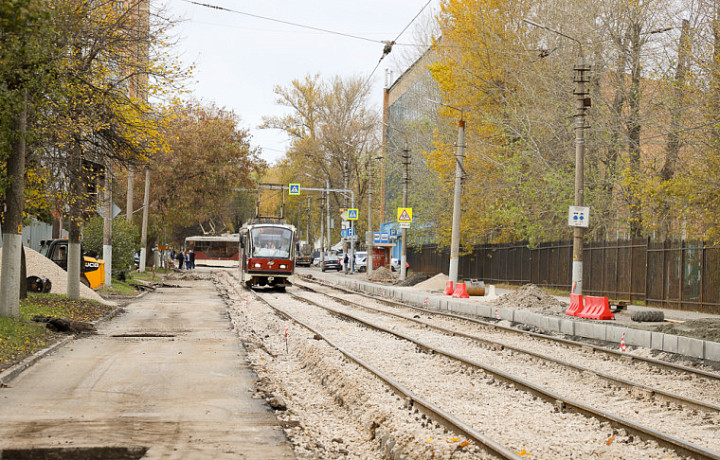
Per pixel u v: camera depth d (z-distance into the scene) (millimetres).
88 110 27969
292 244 61781
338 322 33000
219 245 136000
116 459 10539
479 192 59250
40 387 15484
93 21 27922
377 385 16469
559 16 51781
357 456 11695
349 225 97875
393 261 108188
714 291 37031
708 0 38500
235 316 35781
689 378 19109
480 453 10930
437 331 30391
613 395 16609
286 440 11625
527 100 53656
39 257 40438
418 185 70562
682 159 40875
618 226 51125
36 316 25922
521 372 19656
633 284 44781
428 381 17672
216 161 85375
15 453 10609
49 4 20766
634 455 11234
